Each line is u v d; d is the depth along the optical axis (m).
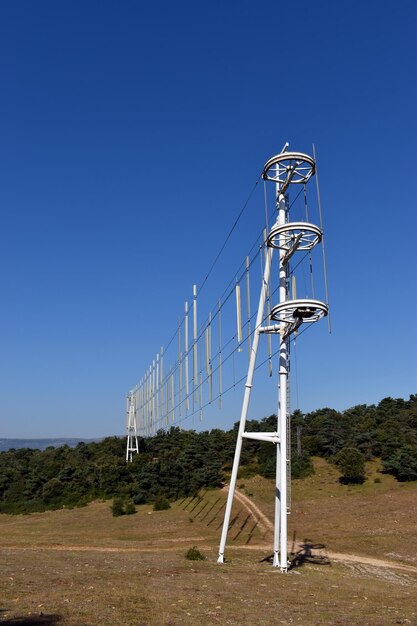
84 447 105.44
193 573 28.02
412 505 63.31
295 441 93.25
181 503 72.38
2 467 91.44
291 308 30.23
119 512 67.88
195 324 41.62
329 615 19.08
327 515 61.59
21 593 20.00
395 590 27.42
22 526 64.62
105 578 24.55
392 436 87.31
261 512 63.50
